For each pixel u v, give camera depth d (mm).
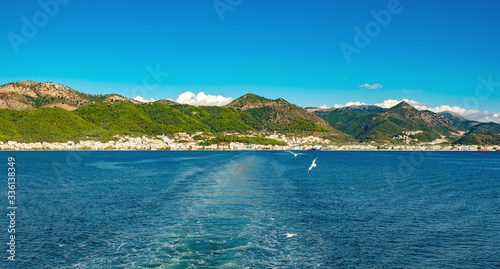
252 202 56469
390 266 30359
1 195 64500
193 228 40594
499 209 52781
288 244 35312
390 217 47000
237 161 172500
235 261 30703
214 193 65875
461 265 30750
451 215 48406
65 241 35938
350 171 123562
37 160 184000
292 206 53531
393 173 116312
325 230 40312
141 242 35531
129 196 62750
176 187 74688
